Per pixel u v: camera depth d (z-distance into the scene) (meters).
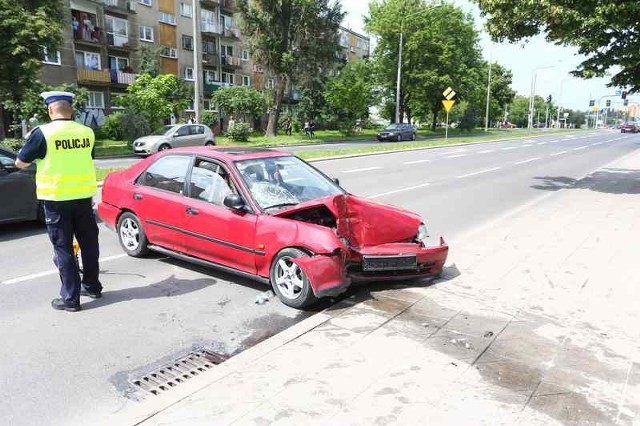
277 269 4.98
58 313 4.75
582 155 27.75
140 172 6.44
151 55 42.31
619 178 16.22
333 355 3.72
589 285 5.38
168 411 3.00
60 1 27.20
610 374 3.50
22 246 7.33
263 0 37.88
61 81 36.84
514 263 6.21
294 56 39.19
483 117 88.00
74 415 3.14
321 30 39.47
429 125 92.12
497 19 13.09
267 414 2.97
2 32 22.72
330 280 4.60
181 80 36.97
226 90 43.47
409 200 11.62
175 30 47.78
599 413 3.03
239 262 5.30
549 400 3.16
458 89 57.66
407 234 5.54
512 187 14.12
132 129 28.73
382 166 19.28
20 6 23.80
